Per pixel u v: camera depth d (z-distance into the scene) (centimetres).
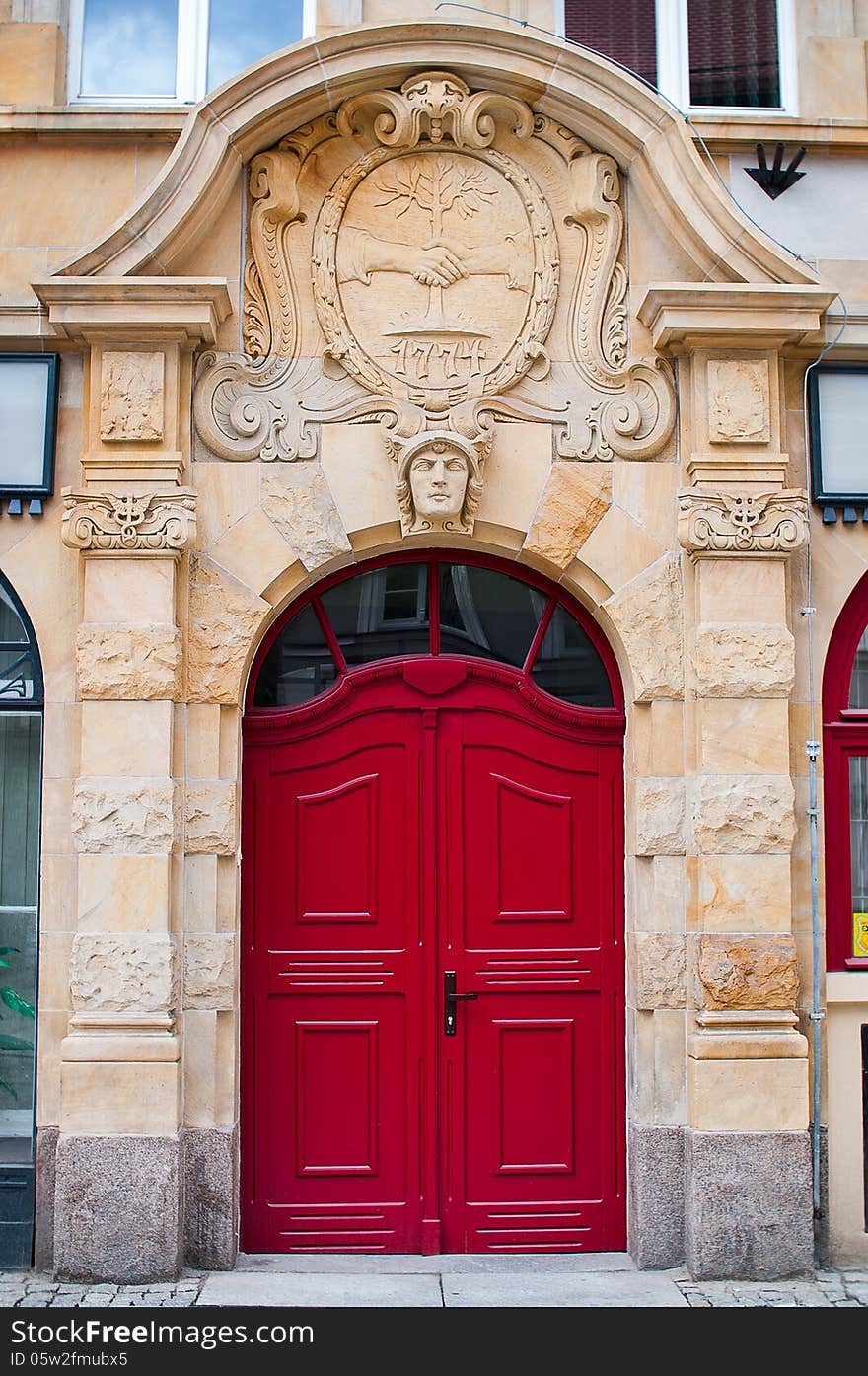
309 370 610
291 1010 609
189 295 580
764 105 678
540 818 621
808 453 622
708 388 602
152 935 565
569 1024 613
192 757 589
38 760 609
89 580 582
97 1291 543
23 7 646
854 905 627
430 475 589
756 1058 575
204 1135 571
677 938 591
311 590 626
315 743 619
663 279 618
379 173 618
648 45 679
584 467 611
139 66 665
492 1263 589
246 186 614
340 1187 604
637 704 604
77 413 608
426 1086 607
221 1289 546
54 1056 578
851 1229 591
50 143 620
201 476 600
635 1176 588
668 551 609
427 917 613
